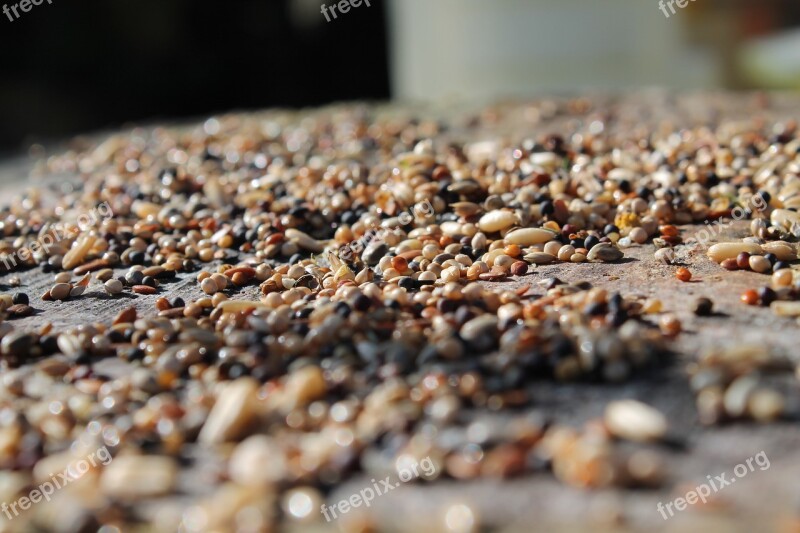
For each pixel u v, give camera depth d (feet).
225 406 0.55
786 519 0.49
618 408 0.53
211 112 2.11
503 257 0.68
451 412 0.54
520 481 0.52
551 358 0.56
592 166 0.79
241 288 0.68
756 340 0.58
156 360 0.60
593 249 0.68
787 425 0.53
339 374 0.57
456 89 1.61
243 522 0.51
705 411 0.54
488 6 1.55
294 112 1.06
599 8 1.45
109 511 0.52
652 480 0.51
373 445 0.53
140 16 1.99
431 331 0.60
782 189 0.74
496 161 0.81
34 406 0.57
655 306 0.61
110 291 0.69
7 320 0.66
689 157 0.81
